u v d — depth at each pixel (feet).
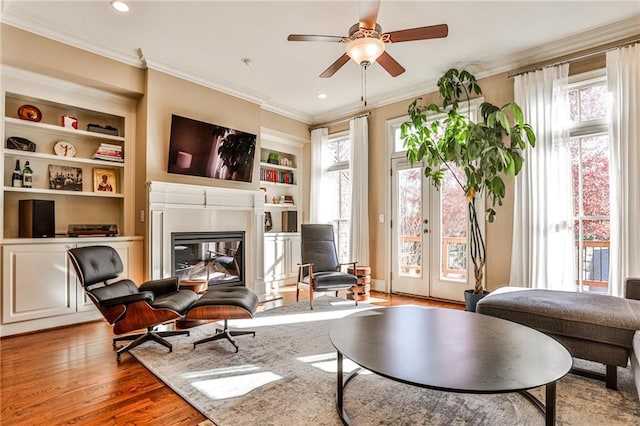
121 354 8.45
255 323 11.14
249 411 5.89
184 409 6.01
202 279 13.32
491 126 10.98
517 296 8.31
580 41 11.04
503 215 12.73
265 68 13.47
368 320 7.04
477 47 11.82
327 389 6.67
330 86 15.34
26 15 9.78
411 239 15.71
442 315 7.42
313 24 10.43
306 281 13.92
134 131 13.15
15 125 11.05
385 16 9.97
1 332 9.80
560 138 11.21
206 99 14.25
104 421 5.65
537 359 4.94
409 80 14.69
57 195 12.10
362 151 17.03
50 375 7.36
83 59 11.16
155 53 12.22
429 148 12.42
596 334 6.70
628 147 9.93
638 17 9.93
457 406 6.00
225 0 9.20
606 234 10.94
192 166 13.58
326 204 19.20
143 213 12.57
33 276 10.34
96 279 8.82
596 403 6.11
